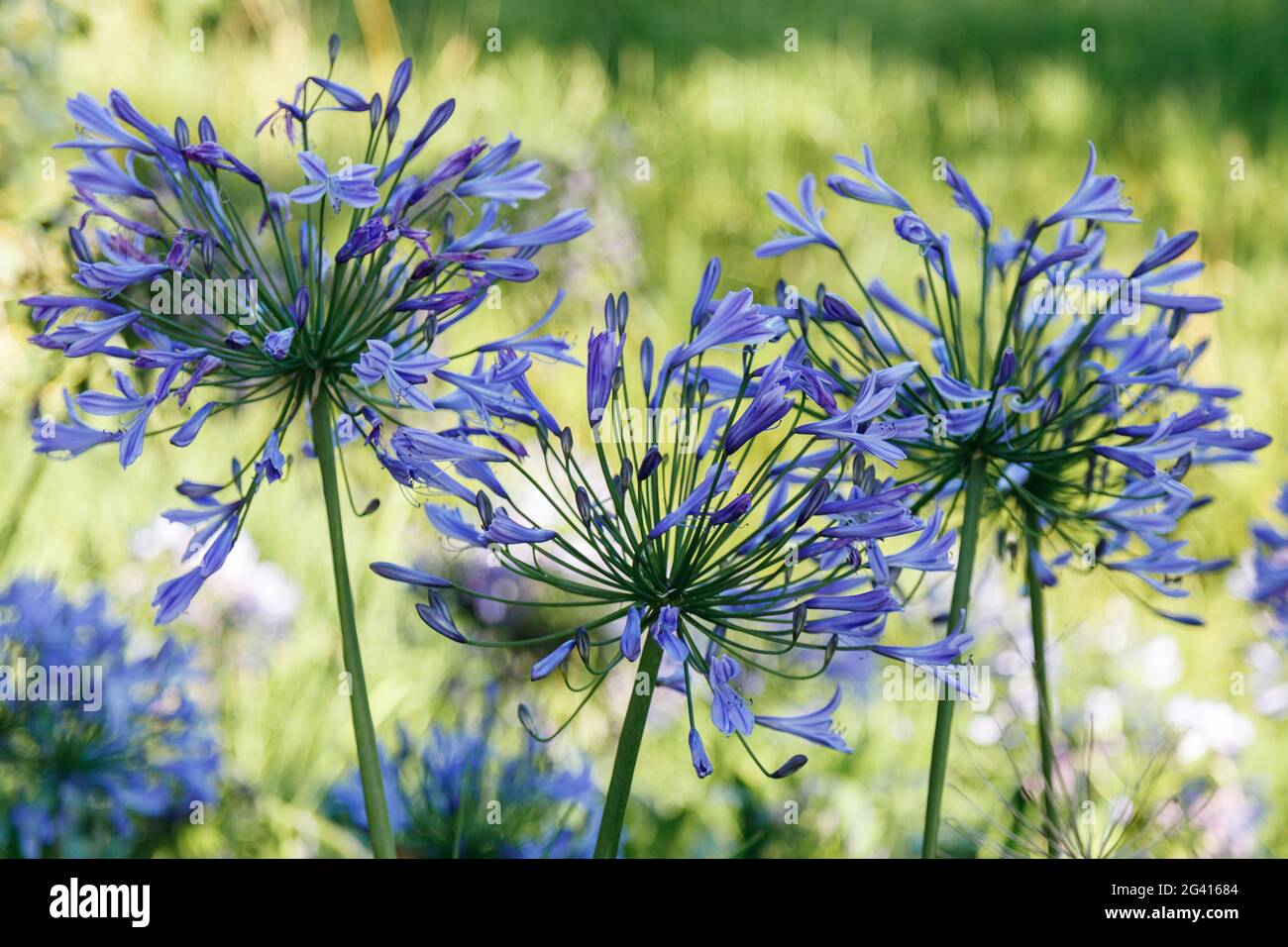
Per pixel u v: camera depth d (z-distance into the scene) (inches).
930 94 339.9
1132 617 161.8
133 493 161.0
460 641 61.1
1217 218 281.3
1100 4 407.5
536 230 68.2
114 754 94.3
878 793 127.6
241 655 133.5
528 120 263.9
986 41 384.5
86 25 205.8
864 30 377.1
